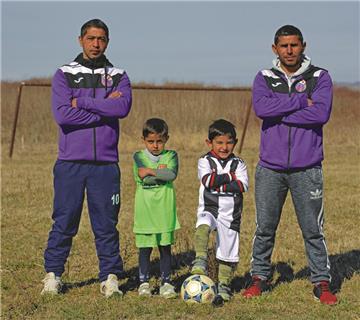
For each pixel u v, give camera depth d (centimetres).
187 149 1769
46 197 1092
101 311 544
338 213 967
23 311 545
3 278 647
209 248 684
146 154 571
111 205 576
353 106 2302
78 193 572
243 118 2058
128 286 622
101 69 573
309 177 551
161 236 566
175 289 607
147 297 572
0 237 821
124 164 1497
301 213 560
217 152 561
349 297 582
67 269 675
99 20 568
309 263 569
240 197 563
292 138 545
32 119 2008
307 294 589
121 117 564
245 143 1831
